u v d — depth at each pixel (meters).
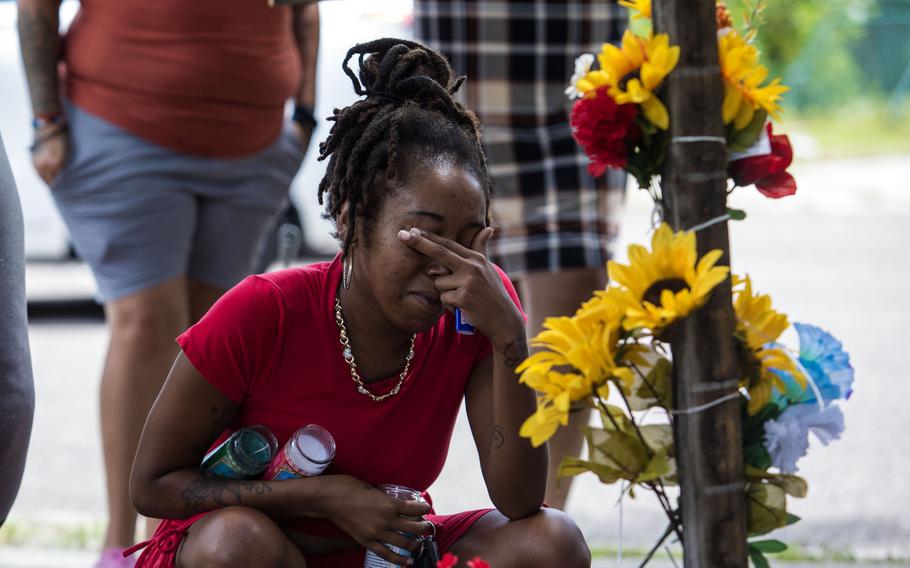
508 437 2.95
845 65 26.55
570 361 2.45
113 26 4.45
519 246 4.73
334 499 2.90
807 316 9.91
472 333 2.99
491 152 4.72
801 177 19.22
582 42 4.70
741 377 2.53
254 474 3.01
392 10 8.62
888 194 17.42
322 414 3.05
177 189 4.52
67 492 6.12
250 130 4.64
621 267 2.42
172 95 4.45
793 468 2.54
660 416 2.69
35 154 4.51
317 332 3.01
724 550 2.47
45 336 9.45
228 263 4.83
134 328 4.48
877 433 7.02
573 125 2.57
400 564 2.92
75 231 4.60
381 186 2.83
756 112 2.55
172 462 3.02
